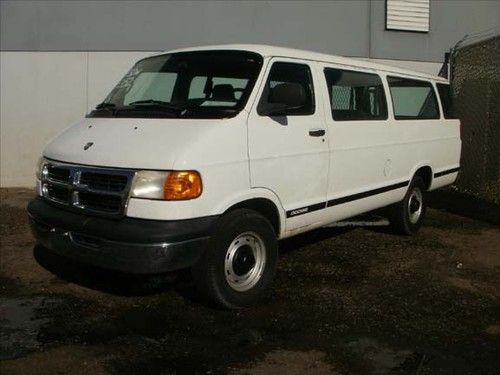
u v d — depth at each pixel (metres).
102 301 4.73
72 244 4.31
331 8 9.72
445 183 7.52
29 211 4.78
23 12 9.28
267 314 4.46
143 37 9.30
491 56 9.23
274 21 9.52
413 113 6.79
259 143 4.51
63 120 9.51
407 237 6.91
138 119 4.62
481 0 10.52
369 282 5.24
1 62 9.38
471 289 5.10
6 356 3.73
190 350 3.85
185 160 4.00
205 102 4.70
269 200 4.65
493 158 9.21
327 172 5.23
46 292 4.94
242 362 3.69
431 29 10.27
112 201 4.14
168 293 4.90
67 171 4.45
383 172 6.08
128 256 3.99
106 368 3.59
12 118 9.51
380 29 9.99
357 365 3.66
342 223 6.76
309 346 3.92
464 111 9.87
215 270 4.28
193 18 9.31
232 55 4.99
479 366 3.66
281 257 6.00
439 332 4.18
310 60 5.24
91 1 9.23
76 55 9.36
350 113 5.64
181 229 3.98
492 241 6.76
